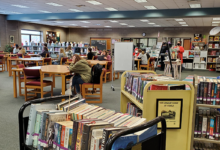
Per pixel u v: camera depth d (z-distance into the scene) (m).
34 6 10.34
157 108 1.89
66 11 11.75
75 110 1.52
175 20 13.00
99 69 4.58
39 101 1.56
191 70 13.33
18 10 11.70
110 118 1.38
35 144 1.44
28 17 13.24
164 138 1.30
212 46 14.01
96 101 4.66
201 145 2.36
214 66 13.77
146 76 2.37
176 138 1.97
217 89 2.08
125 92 2.70
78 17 12.00
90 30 19.73
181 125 1.96
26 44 15.44
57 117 1.39
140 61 10.02
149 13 10.66
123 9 10.71
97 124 1.16
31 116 1.46
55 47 16.56
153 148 1.26
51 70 4.63
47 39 17.80
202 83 2.11
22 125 1.47
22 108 1.45
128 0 8.62
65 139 1.28
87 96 5.26
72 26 18.72
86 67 4.58
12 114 3.73
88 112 1.48
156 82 1.89
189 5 9.20
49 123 1.36
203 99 2.13
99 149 1.10
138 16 10.90
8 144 2.59
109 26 17.98
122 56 5.34
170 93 1.90
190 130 1.96
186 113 1.96
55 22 15.45
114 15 11.35
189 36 16.80
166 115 1.91
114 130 1.07
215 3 8.58
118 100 4.91
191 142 2.06
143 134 1.17
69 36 20.38
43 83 4.60
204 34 16.39
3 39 13.97
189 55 14.26
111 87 6.39
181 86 1.99
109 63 7.65
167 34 17.45
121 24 16.11
